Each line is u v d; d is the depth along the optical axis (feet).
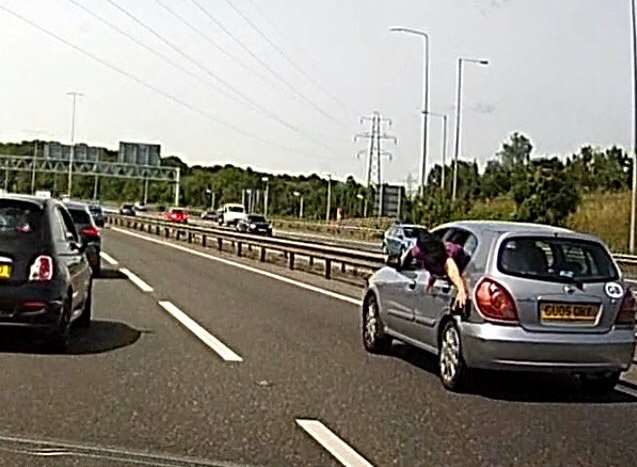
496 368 34.91
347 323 56.59
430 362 42.91
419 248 39.45
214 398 33.60
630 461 26.71
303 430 29.17
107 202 381.81
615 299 35.63
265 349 45.47
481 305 35.14
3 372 37.19
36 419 29.60
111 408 31.48
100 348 44.06
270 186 389.39
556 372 35.47
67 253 44.24
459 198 192.85
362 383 37.42
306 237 195.31
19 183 341.62
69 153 307.37
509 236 36.14
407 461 25.96
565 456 27.09
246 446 27.14
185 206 424.46
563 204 180.14
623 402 35.37
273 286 80.69
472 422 31.09
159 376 37.47
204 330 51.37
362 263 83.51
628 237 155.33
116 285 76.79
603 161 286.25
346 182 363.97
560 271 35.65
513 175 227.20
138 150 307.37
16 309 40.57
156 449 26.61
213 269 99.09
